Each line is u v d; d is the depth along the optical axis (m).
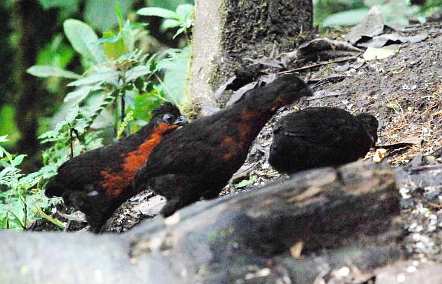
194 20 13.55
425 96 10.73
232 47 13.00
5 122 19.47
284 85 7.48
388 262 6.84
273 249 6.79
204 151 7.46
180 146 7.52
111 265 6.53
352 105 11.20
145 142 8.02
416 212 7.38
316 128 7.76
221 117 7.56
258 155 10.95
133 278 6.47
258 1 13.09
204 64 13.00
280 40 13.22
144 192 10.68
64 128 12.04
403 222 7.24
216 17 13.09
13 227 10.91
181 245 6.67
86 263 6.54
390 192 7.00
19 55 19.84
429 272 6.67
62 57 19.52
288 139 7.74
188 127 7.64
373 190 6.96
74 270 6.51
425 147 9.72
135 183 7.84
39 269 6.52
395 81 11.38
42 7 19.91
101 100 14.34
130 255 6.63
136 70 13.42
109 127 15.05
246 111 7.48
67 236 6.77
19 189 10.66
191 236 6.70
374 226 6.96
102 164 8.06
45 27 20.53
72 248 6.64
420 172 8.02
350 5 18.50
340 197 6.92
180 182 7.52
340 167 7.17
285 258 6.79
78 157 8.23
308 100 11.63
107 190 8.12
